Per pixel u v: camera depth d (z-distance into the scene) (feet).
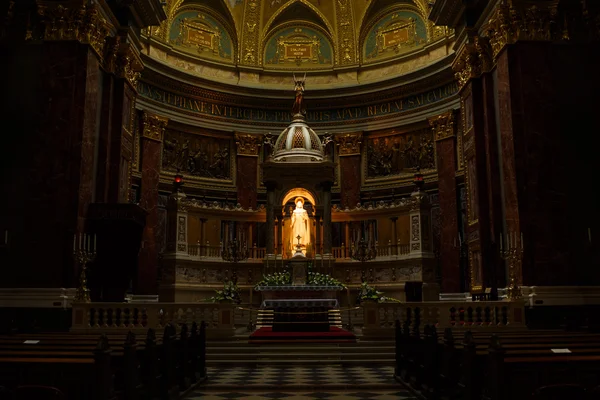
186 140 92.58
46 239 49.47
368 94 94.73
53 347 25.66
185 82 90.22
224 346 47.75
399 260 75.56
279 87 98.78
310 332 53.83
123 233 52.31
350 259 78.95
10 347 25.76
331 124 97.19
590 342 27.76
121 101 62.80
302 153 79.15
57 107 51.31
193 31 95.40
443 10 67.77
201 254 76.69
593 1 53.88
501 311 47.55
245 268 78.48
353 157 95.61
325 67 100.37
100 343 21.68
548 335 32.60
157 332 47.42
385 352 46.50
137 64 67.46
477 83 62.75
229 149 96.53
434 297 70.38
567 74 53.36
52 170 50.42
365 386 35.40
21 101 52.06
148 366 27.22
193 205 75.92
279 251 77.77
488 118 60.08
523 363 21.52
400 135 93.97
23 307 47.83
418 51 92.48
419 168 85.30
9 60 52.70
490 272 56.70
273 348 46.75
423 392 31.40
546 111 51.65
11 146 51.42
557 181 50.70
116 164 61.46
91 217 52.01
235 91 94.89
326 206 77.41
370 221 80.64
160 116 87.10
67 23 52.60
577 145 52.21
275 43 101.35
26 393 16.98
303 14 101.50
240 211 79.56
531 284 49.24
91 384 21.47
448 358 27.30
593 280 49.83
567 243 49.80
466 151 65.62
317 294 59.77
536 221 49.93
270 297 59.67
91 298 52.49
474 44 62.28
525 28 52.95
